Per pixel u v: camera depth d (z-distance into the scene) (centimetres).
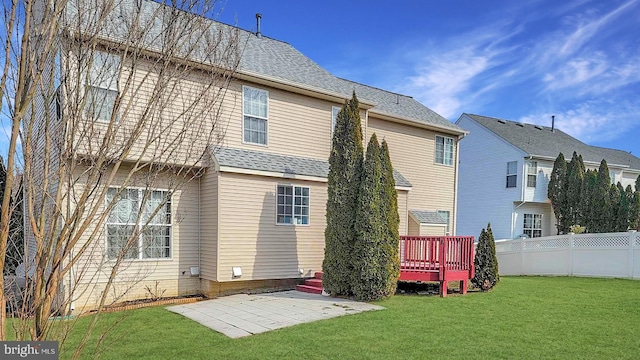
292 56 1281
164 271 894
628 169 2420
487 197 2191
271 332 607
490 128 2216
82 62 270
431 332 605
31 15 232
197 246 946
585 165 2209
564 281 1171
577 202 1948
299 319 691
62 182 249
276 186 991
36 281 238
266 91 1051
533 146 2141
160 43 361
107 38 327
